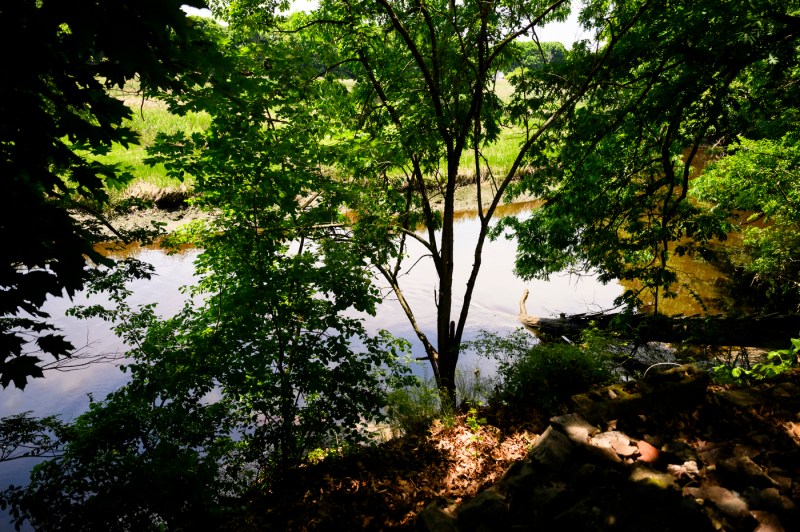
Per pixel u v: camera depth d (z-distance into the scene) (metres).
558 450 2.84
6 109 1.96
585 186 8.30
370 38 8.30
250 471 5.60
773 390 3.55
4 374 1.98
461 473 5.23
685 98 5.96
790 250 11.56
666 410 3.38
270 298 4.87
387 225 7.61
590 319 12.83
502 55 8.96
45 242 2.11
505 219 10.95
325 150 6.00
